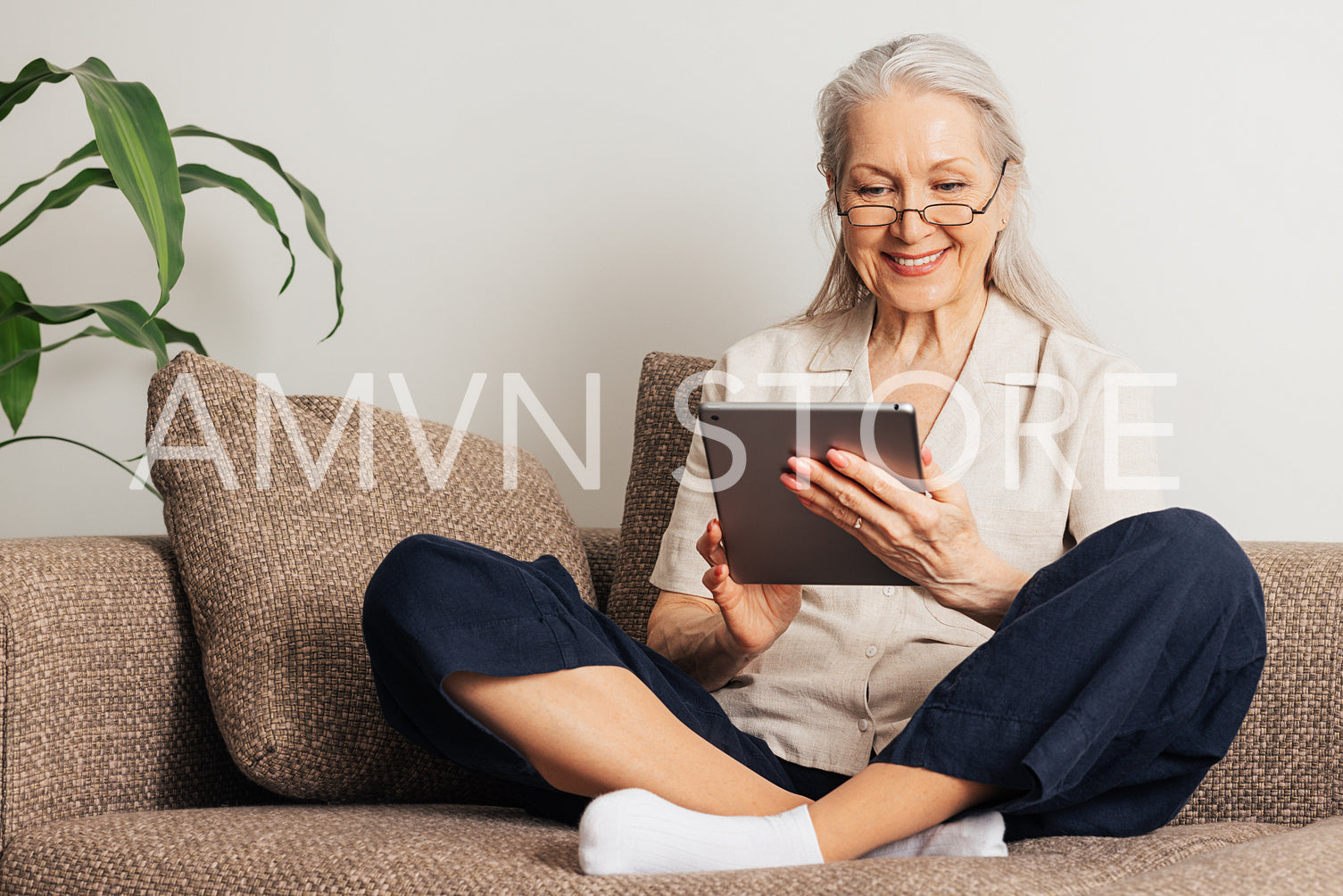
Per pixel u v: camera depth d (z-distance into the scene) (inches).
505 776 37.3
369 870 32.0
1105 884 30.2
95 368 82.5
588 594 55.8
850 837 32.4
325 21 81.0
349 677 43.8
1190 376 68.9
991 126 48.3
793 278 74.7
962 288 48.8
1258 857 30.1
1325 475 67.0
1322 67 66.6
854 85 48.5
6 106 63.6
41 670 41.3
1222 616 34.4
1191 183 68.7
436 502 51.3
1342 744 43.6
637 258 77.0
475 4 79.2
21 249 83.6
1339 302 66.5
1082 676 32.6
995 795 33.1
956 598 39.9
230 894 32.8
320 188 81.1
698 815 32.4
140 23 83.0
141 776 44.2
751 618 43.6
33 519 83.1
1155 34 69.0
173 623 46.2
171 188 59.3
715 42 75.6
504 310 79.0
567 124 78.0
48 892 36.1
